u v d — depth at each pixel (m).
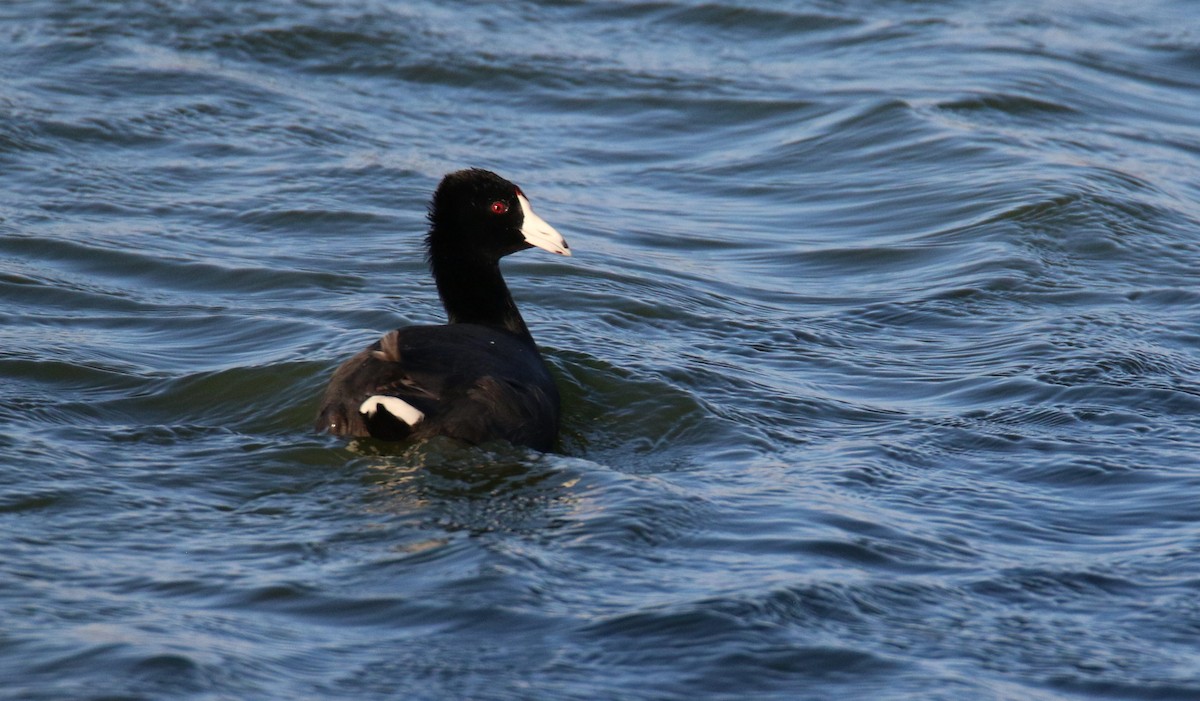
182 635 8.63
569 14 29.27
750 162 22.59
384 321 15.62
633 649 8.73
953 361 15.20
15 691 7.92
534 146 22.92
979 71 26.23
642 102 24.92
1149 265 18.38
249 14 27.28
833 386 14.53
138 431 12.34
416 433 11.47
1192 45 28.75
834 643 8.92
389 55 26.14
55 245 17.81
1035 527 10.97
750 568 9.90
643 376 14.07
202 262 17.58
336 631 8.84
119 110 22.80
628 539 10.21
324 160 21.53
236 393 13.56
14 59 24.48
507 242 13.80
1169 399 13.90
